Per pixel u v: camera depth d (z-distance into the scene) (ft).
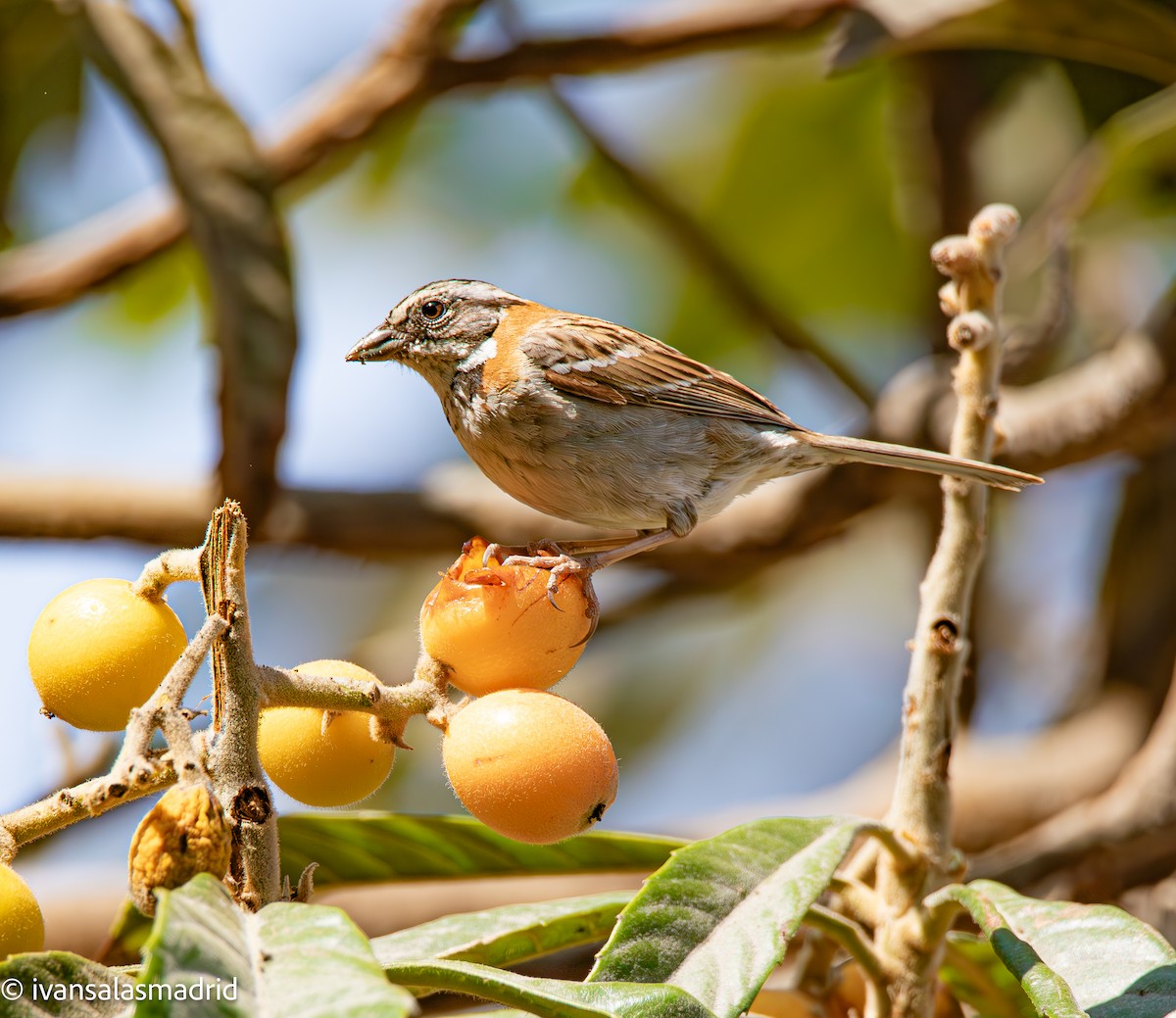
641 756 46.26
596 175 43.11
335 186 46.06
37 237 44.55
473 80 35.22
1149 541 36.65
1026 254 37.27
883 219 45.88
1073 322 42.55
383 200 46.37
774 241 46.91
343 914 11.85
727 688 48.03
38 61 40.57
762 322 40.29
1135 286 44.83
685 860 15.83
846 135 44.83
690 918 15.48
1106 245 43.19
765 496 35.04
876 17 30.68
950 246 18.22
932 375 34.06
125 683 14.37
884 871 17.70
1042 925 16.93
